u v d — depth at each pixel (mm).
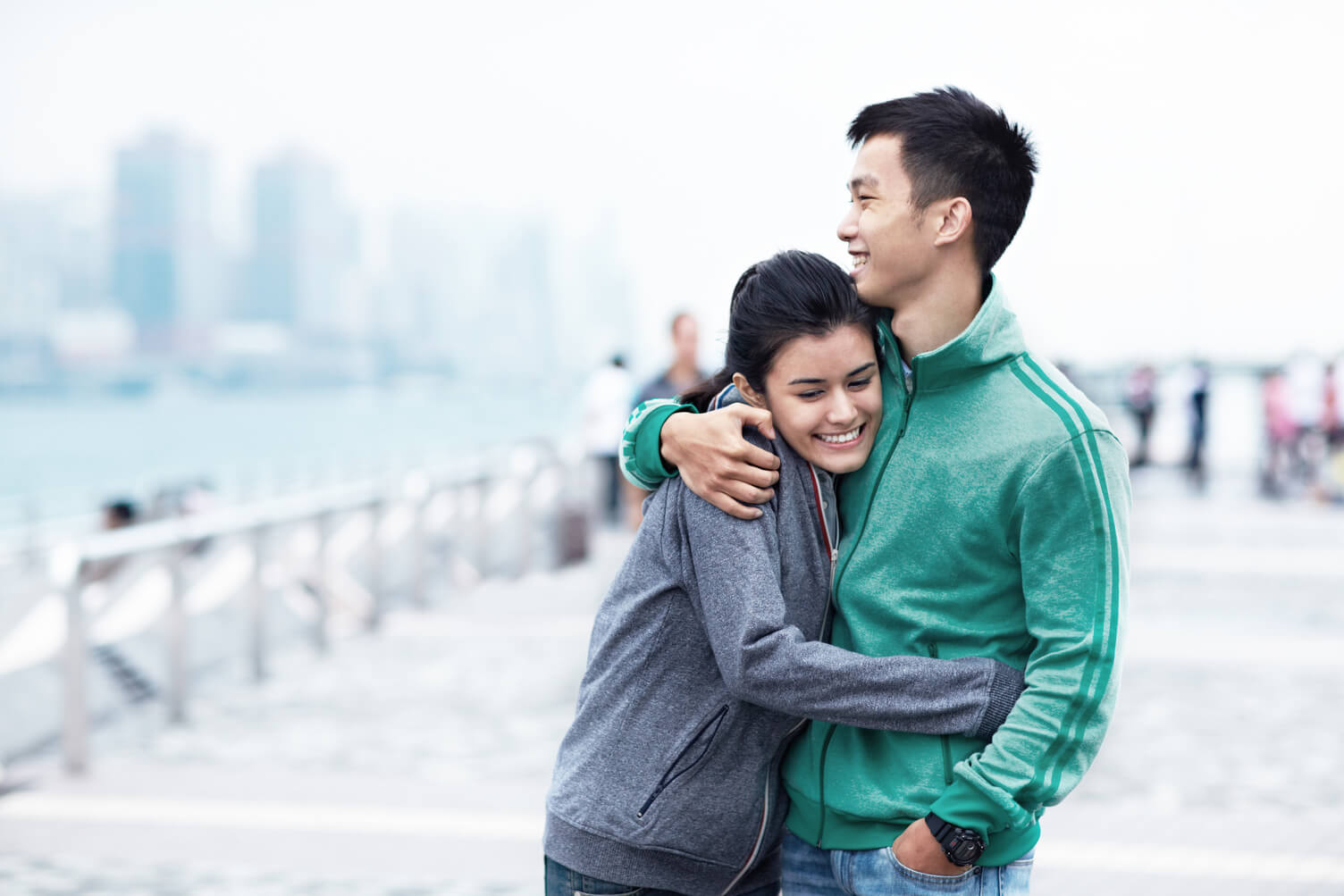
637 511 9508
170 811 4738
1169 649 7738
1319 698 6527
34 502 10008
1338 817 4660
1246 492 18250
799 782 1958
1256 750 5590
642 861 1913
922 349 1883
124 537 5684
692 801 1893
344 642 8117
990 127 1821
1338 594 9648
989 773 1729
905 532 1853
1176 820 4648
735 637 1788
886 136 1841
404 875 4094
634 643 1927
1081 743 1739
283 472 13023
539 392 169500
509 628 8617
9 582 6512
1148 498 17500
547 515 12891
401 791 4988
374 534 8594
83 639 5223
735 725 1899
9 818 4648
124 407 135625
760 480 1811
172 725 6023
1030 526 1780
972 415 1827
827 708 1767
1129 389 20406
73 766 5211
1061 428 1768
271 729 5953
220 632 7168
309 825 4594
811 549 1896
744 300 1878
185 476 11484
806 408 1843
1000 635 1842
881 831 1860
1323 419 16828
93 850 4305
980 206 1821
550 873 1995
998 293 1841
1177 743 5715
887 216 1832
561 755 2000
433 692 6691
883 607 1858
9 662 5883
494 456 13609
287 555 7863
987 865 1832
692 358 8297
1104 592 1755
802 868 2031
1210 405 18875
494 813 4738
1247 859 4227
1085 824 4617
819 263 1851
